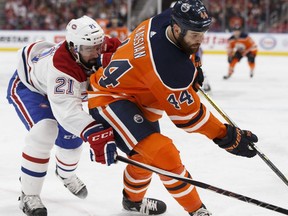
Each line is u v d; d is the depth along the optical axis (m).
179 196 2.53
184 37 2.33
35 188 2.80
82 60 2.69
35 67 2.85
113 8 15.23
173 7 2.34
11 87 3.04
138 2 15.20
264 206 2.34
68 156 3.03
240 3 14.63
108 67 2.58
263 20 14.47
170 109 2.43
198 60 2.78
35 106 2.83
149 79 2.39
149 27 2.48
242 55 9.56
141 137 2.46
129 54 2.48
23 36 14.30
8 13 15.23
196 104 2.43
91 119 2.56
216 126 2.51
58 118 2.63
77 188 3.13
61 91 2.61
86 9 15.36
